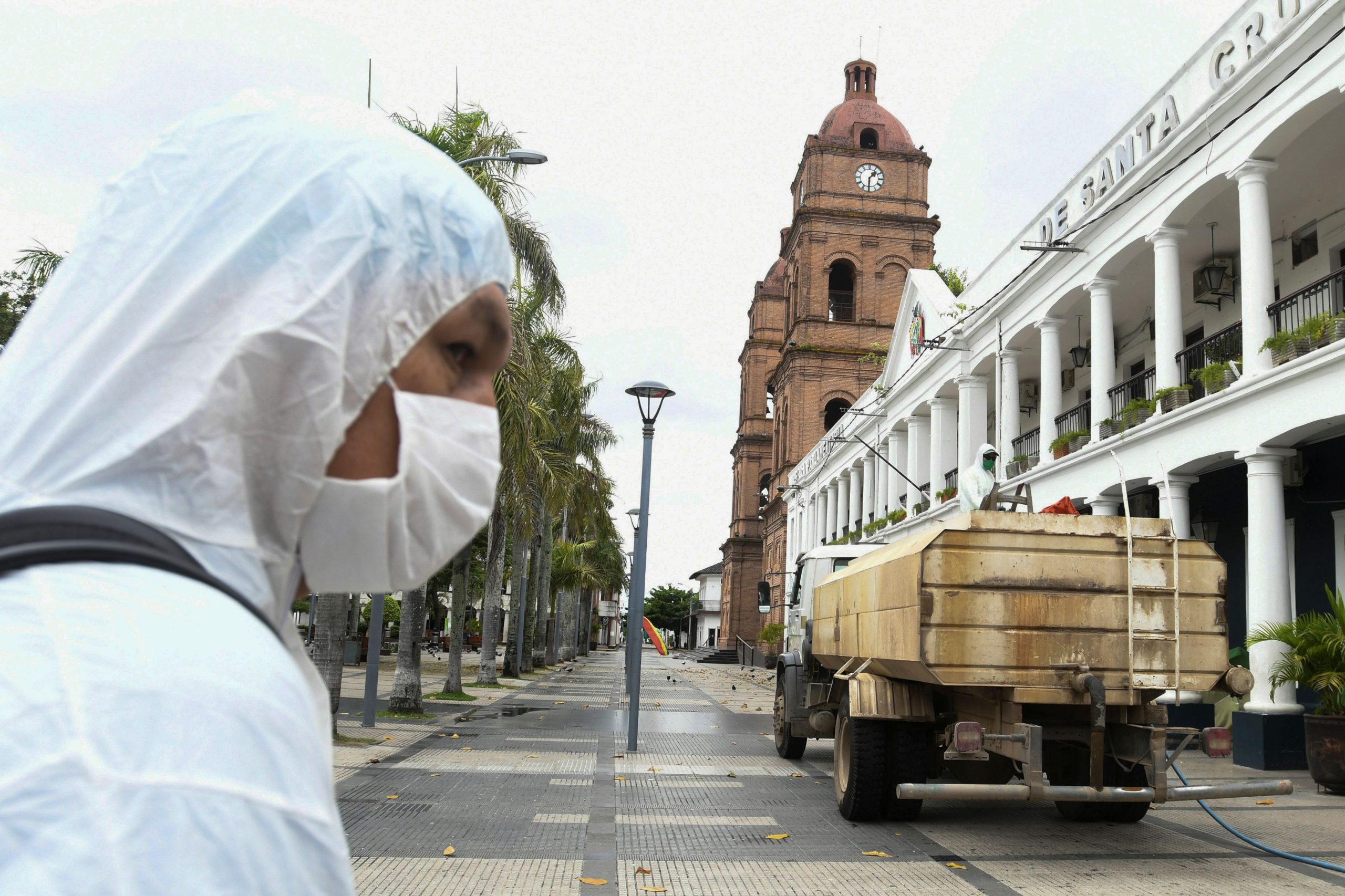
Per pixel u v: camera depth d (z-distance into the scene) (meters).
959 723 6.37
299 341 0.60
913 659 6.60
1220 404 13.23
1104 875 6.23
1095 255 17.67
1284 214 15.84
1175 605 6.60
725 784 9.73
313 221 0.63
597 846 6.82
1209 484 17.23
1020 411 26.56
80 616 0.48
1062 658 6.50
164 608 0.51
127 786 0.43
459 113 14.41
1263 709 11.89
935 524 7.11
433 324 0.68
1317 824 8.11
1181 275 18.59
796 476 48.81
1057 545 6.58
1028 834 7.48
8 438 0.57
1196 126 14.15
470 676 30.67
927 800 7.21
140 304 0.59
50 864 0.40
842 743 8.40
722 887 5.82
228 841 0.45
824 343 50.34
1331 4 11.41
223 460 0.58
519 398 14.23
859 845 7.03
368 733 13.13
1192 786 6.94
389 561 0.70
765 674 42.72
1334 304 14.54
